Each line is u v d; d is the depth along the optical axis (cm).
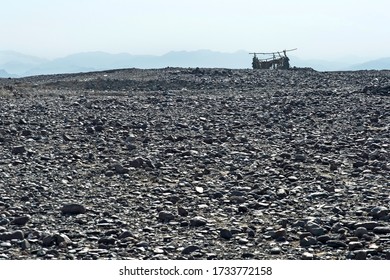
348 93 14900
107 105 13012
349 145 8806
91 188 6550
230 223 5269
